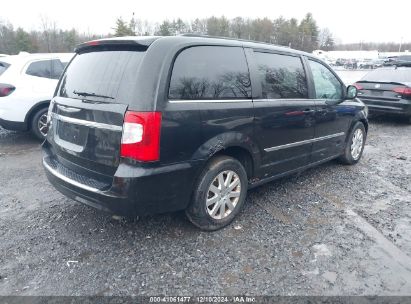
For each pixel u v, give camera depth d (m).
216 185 3.30
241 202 3.57
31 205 3.92
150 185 2.73
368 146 6.94
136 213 2.79
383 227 3.56
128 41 2.86
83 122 2.94
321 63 4.69
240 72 3.38
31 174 4.95
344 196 4.33
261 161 3.70
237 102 3.28
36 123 6.52
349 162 5.50
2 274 2.71
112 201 2.74
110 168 2.80
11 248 3.05
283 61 3.96
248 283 2.65
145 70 2.71
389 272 2.82
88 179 2.98
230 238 3.26
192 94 2.94
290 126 3.94
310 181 4.82
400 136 7.88
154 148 2.67
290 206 3.99
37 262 2.86
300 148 4.23
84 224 3.48
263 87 3.61
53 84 6.65
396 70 9.08
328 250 3.11
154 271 2.76
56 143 3.32
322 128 4.54
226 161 3.28
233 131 3.25
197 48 3.05
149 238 3.22
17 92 6.23
